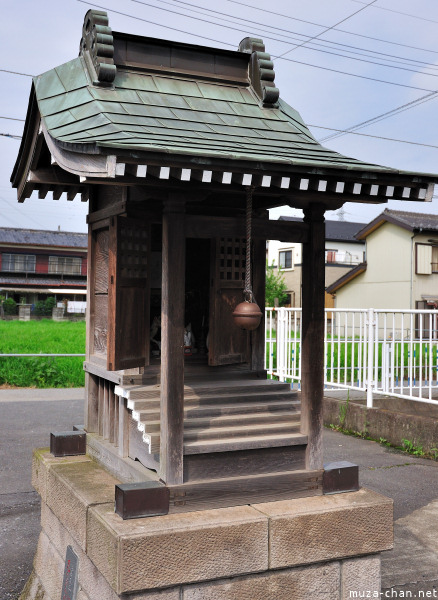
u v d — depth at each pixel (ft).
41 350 59.77
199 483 10.50
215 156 9.20
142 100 12.21
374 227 101.19
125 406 12.31
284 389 12.64
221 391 12.12
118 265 11.21
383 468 23.22
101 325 13.80
